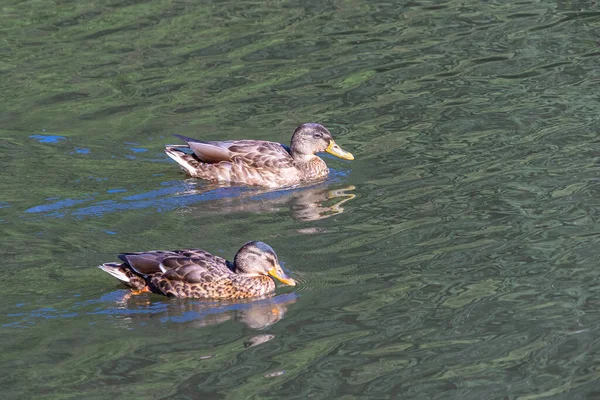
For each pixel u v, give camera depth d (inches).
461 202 701.9
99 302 573.3
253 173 767.1
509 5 1147.9
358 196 728.3
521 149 790.5
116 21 1109.7
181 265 589.9
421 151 800.3
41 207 701.9
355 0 1173.7
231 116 882.8
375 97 913.5
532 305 557.0
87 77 971.3
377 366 502.0
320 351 517.0
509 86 925.2
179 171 780.6
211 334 538.3
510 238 641.6
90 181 751.7
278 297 581.3
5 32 1082.7
